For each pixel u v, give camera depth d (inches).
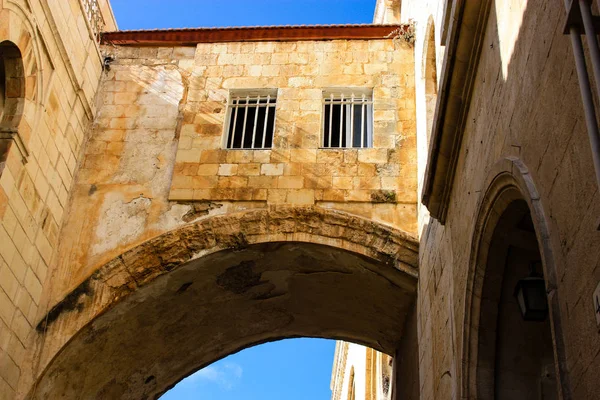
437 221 450.6
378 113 588.1
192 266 539.8
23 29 494.6
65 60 551.2
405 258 525.3
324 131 594.9
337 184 553.3
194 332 612.7
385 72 610.2
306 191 550.9
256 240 536.1
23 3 493.4
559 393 205.3
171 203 554.6
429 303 468.1
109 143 587.8
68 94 561.6
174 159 574.9
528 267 319.6
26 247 499.2
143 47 639.1
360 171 559.2
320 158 566.3
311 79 609.3
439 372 414.0
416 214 539.8
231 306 600.1
